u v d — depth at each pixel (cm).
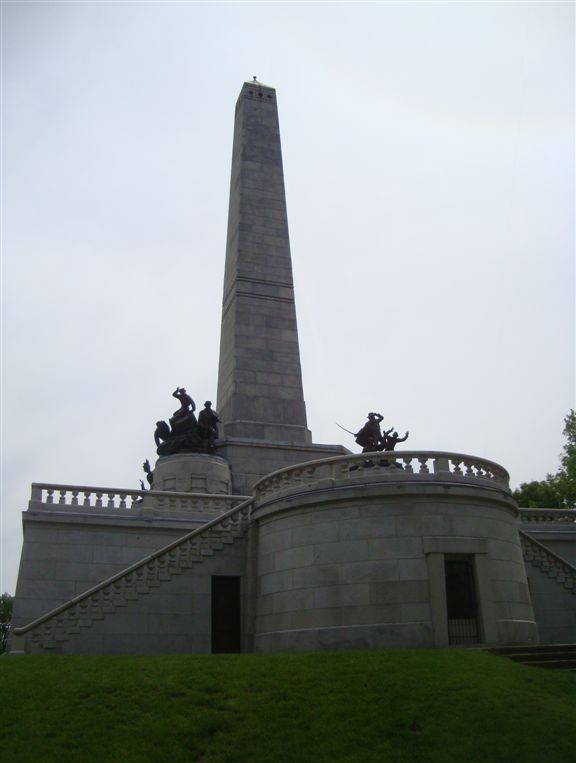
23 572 3419
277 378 5106
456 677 1995
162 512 3694
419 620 2589
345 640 2594
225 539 3105
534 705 1845
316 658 2167
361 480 2789
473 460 2922
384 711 1791
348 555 2714
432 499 2753
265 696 1861
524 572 2933
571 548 4041
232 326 5253
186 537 3058
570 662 2267
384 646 2559
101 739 1622
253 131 5869
